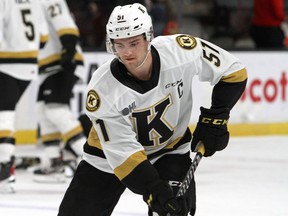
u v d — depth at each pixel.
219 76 6.53
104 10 19.20
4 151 11.40
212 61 6.47
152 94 6.25
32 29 11.63
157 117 6.41
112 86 6.17
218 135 6.54
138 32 5.95
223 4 21.33
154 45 6.32
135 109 6.29
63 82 12.77
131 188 6.25
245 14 21.16
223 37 20.91
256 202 10.67
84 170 6.70
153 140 6.56
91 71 17.06
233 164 14.31
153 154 6.71
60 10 12.64
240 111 18.67
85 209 6.64
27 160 14.05
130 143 6.25
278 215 9.78
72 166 12.74
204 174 13.20
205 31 21.28
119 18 5.96
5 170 11.38
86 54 16.98
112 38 5.99
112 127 6.25
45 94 12.81
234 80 6.58
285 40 21.72
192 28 21.09
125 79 6.17
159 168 6.67
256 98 18.88
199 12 21.28
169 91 6.32
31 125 16.61
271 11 19.59
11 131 11.45
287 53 19.31
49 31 12.75
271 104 19.11
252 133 18.77
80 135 12.74
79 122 13.05
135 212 9.82
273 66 19.11
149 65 6.19
